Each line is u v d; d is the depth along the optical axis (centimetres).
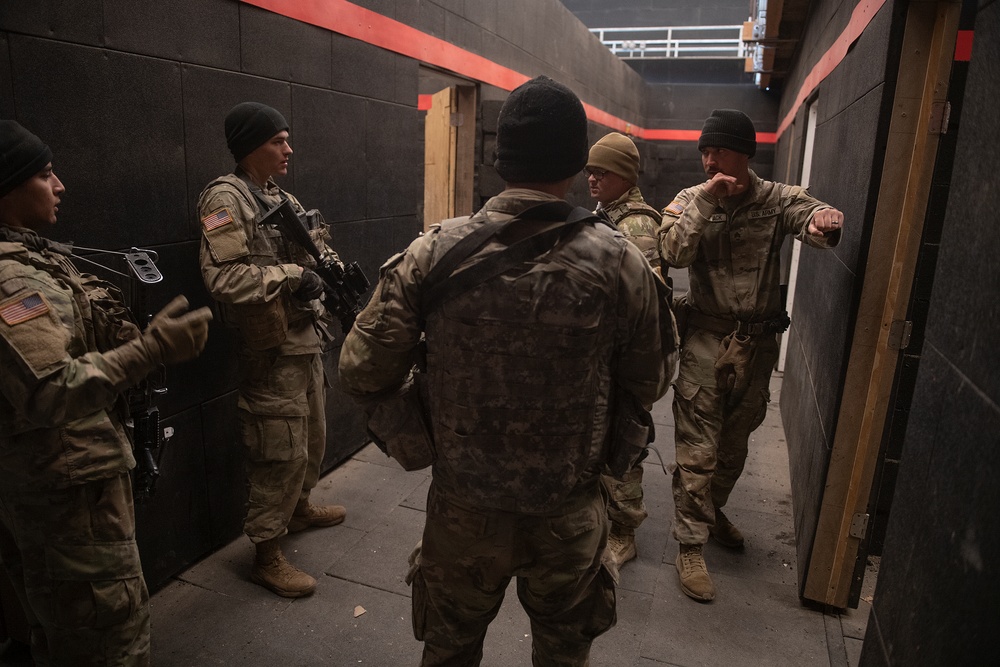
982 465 96
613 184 251
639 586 262
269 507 247
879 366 223
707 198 223
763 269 245
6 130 152
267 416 243
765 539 301
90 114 206
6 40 180
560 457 135
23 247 147
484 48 528
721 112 234
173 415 248
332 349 346
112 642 168
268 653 219
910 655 115
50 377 137
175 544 255
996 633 85
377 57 364
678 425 264
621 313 133
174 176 240
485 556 144
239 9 263
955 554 102
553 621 158
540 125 129
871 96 222
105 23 208
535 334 129
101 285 179
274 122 242
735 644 229
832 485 236
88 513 160
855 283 223
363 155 358
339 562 271
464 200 546
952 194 120
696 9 1559
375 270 381
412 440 147
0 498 161
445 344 135
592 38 878
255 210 237
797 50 685
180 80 238
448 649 157
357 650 222
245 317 227
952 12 194
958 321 112
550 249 128
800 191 241
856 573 239
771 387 527
